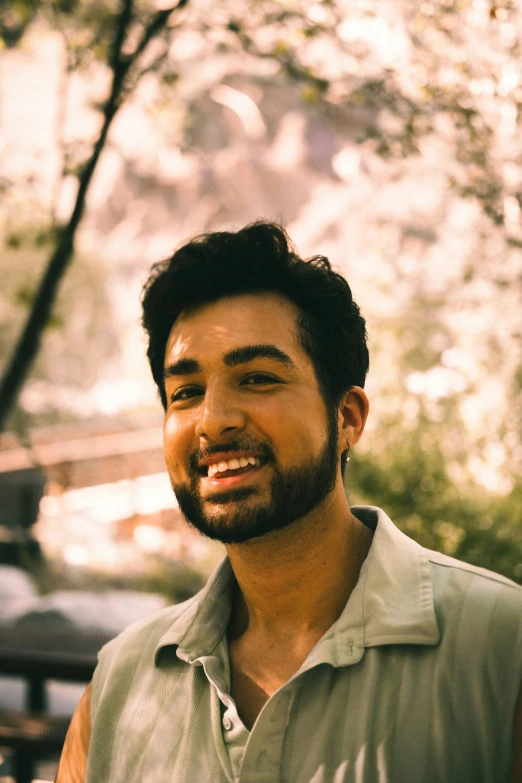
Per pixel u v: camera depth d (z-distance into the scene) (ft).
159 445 31.09
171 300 3.84
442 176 12.34
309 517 3.68
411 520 12.47
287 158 48.44
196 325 3.76
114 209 51.08
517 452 12.83
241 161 49.14
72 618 16.48
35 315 12.00
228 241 3.79
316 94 10.97
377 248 16.15
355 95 10.83
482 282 13.52
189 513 3.75
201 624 3.93
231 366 3.64
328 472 3.71
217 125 48.62
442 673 3.37
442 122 10.90
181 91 13.61
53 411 37.11
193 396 3.78
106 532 25.13
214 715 3.65
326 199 34.04
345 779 3.28
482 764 3.24
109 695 4.06
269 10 11.07
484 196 10.74
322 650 3.51
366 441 13.43
